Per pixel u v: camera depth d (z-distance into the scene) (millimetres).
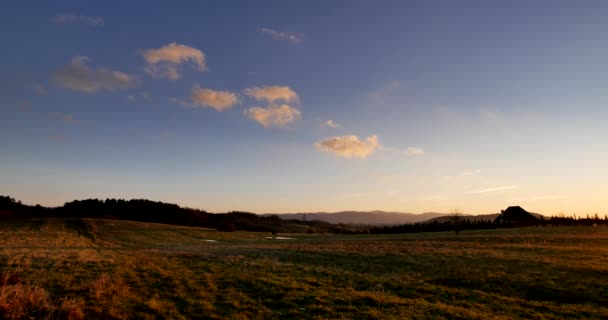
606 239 45531
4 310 11844
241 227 159000
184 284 18234
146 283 18219
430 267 26656
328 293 17141
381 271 25844
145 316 12609
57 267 21750
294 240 71625
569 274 22984
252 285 18312
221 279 19781
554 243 42344
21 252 30422
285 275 21750
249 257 32281
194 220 157375
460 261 28781
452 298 17859
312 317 13391
